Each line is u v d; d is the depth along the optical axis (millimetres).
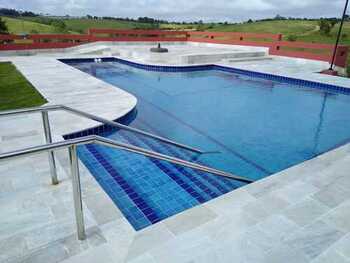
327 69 10125
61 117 4621
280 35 12906
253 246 1929
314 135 5066
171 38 17422
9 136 3803
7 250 1874
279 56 12719
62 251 1869
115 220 2166
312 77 8664
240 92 7902
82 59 12445
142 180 3346
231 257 1836
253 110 6379
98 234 2018
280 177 2828
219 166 3990
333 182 2752
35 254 1844
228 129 5312
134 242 1946
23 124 4258
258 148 4562
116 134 4742
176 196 3055
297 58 12000
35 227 2082
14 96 6008
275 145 4676
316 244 1962
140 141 4602
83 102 5562
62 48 14336
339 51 10633
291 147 4609
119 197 2982
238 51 13086
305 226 2129
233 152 4422
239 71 10336
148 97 7316
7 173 2789
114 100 5723
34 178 2711
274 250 1901
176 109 6387
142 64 11133
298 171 2955
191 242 1953
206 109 6430
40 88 6625
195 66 10805
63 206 2320
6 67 9539
